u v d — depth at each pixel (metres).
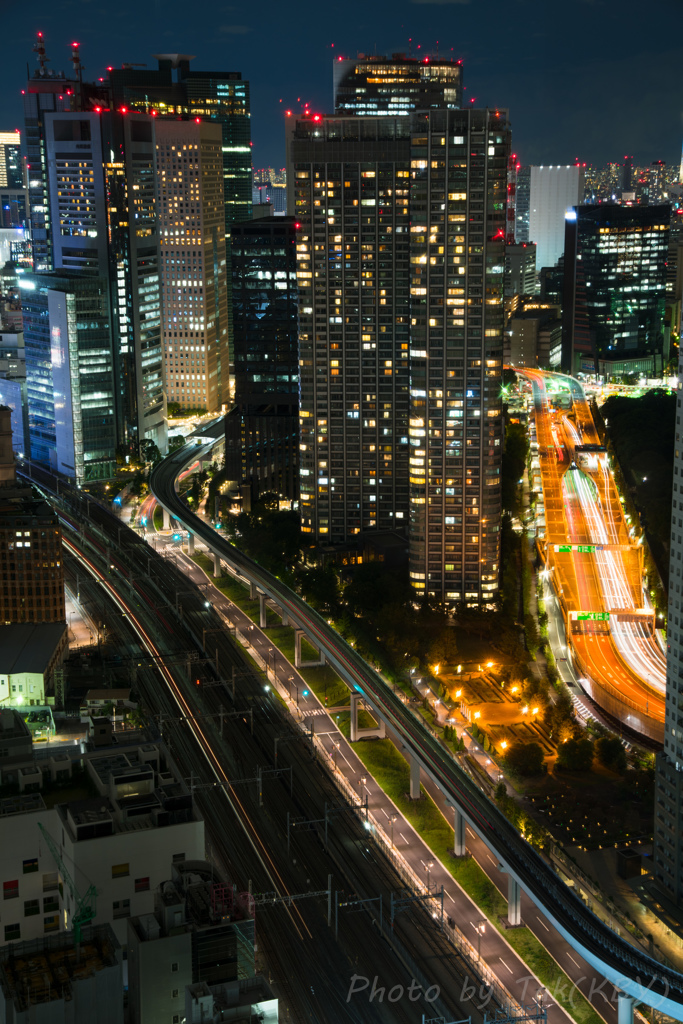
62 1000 142.12
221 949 158.38
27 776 199.00
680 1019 197.38
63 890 185.12
